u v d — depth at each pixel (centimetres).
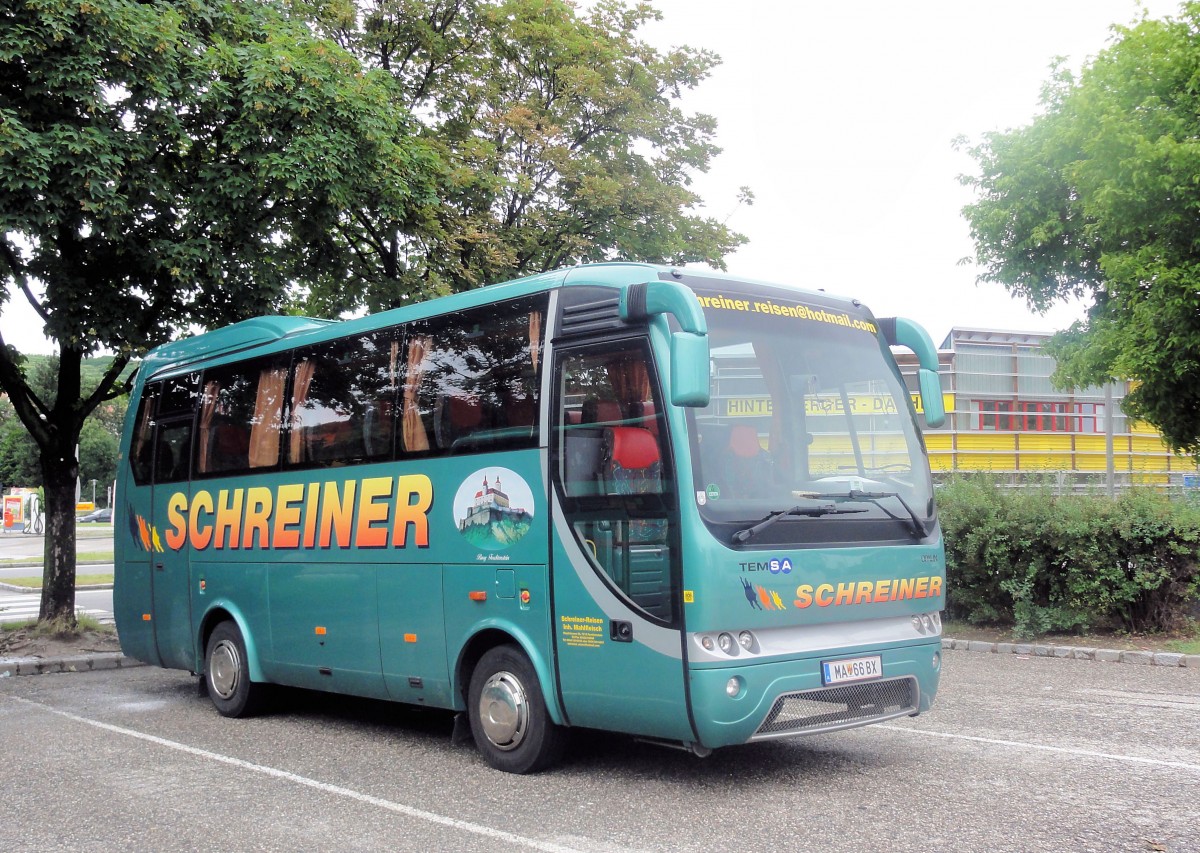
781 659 623
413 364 821
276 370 974
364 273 1652
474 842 559
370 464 845
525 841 559
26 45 1117
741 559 612
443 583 764
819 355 712
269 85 1290
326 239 1468
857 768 704
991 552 1366
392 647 811
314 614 894
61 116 1173
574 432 681
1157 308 1580
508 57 2108
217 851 556
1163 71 1580
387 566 817
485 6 1994
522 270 2034
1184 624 1323
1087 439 3291
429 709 1012
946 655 1293
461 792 667
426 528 783
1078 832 551
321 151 1306
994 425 3188
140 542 1125
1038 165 1778
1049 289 1850
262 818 618
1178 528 1255
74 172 1132
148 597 1109
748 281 711
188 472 1065
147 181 1234
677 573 609
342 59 1389
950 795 630
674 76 2228
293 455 932
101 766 769
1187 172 1505
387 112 1418
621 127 2120
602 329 673
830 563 650
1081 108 1625
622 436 650
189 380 1092
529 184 1923
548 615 683
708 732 601
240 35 1413
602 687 648
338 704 1046
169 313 1379
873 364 746
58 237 1274
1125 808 596
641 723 632
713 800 630
